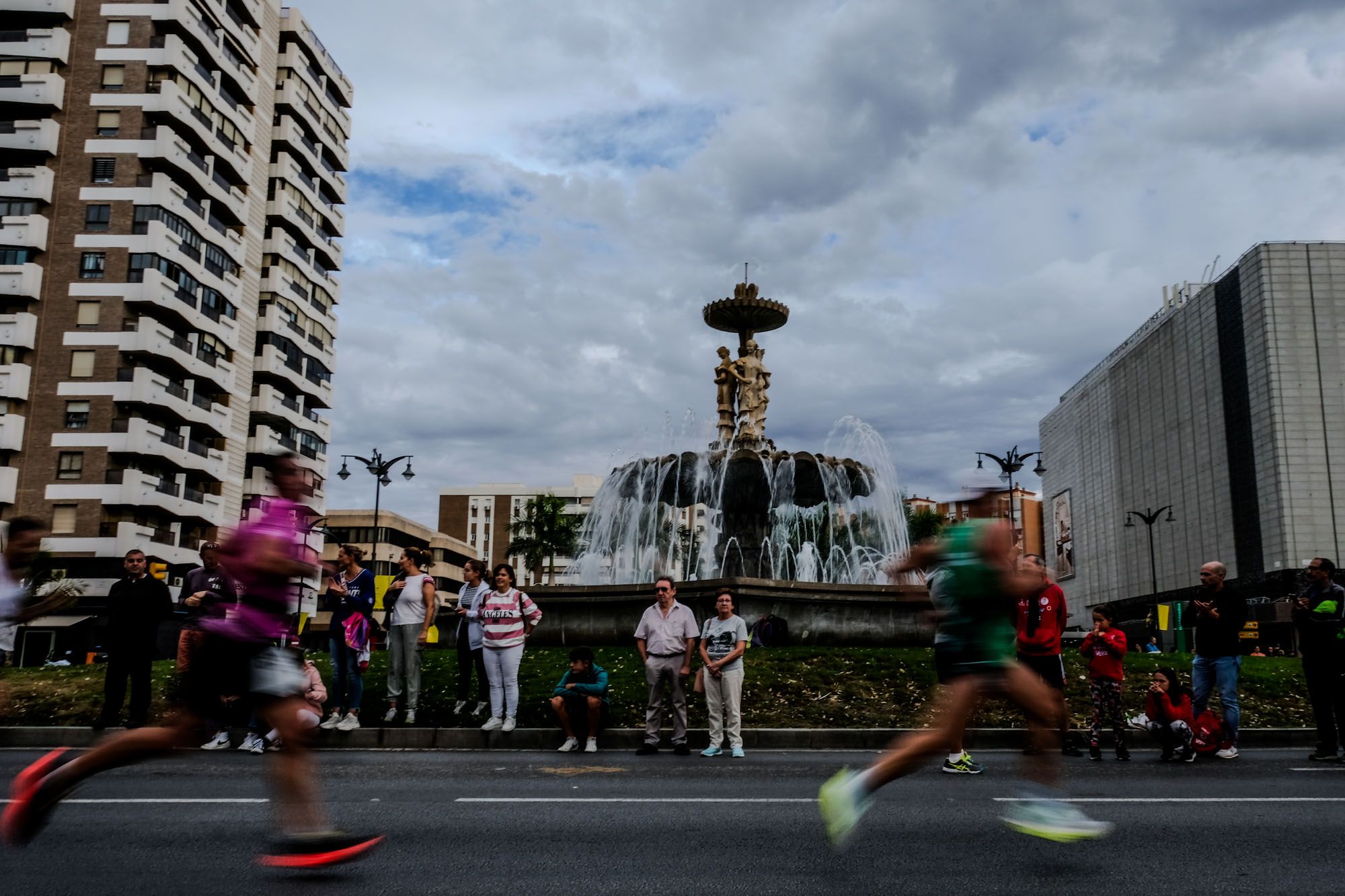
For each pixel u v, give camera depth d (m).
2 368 47.66
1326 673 10.05
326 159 70.81
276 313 61.78
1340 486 93.06
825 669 14.63
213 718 4.93
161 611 11.62
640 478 22.14
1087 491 147.00
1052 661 9.84
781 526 24.28
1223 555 105.06
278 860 4.96
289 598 5.05
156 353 49.19
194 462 52.25
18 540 6.17
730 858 5.21
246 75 58.09
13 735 11.46
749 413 22.89
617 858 5.21
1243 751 11.55
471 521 132.25
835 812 5.19
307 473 5.23
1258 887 4.66
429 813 6.55
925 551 5.54
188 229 52.34
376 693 13.30
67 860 5.08
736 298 22.91
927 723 12.50
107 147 50.28
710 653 10.84
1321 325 95.75
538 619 11.88
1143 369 126.12
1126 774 8.95
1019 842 5.62
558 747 11.50
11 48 50.16
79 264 49.34
